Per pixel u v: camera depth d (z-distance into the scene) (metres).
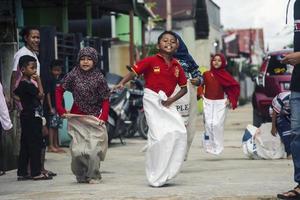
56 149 11.63
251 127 10.44
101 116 7.58
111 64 22.62
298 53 5.77
